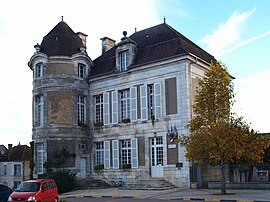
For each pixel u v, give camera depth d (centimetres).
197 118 2000
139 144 2664
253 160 1944
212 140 1878
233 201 1602
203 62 2612
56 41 3020
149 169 2583
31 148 2953
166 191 2195
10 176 4897
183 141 2023
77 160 2883
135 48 2823
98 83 3005
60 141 2834
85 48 3083
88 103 3038
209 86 2025
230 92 2028
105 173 2864
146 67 2655
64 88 2900
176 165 2427
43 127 2862
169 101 2520
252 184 2153
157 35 2856
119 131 2806
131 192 2227
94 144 2994
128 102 2822
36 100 2958
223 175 1917
